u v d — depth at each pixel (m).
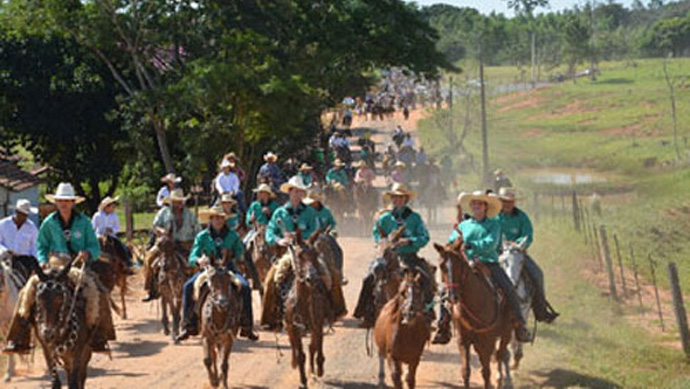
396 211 13.83
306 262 13.19
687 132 77.50
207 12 41.47
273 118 39.09
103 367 15.20
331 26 46.34
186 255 17.22
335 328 18.06
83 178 47.06
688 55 185.50
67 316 11.96
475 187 48.59
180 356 15.99
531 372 14.77
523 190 47.41
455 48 90.88
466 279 12.09
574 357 15.91
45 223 13.01
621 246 30.84
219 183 23.25
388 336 11.88
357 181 34.75
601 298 21.80
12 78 42.34
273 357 15.79
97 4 39.59
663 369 15.57
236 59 39.88
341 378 14.20
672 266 16.78
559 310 20.05
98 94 43.81
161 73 44.69
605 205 44.06
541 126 89.31
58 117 43.47
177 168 46.94
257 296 21.97
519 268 13.82
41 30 41.62
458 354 15.95
